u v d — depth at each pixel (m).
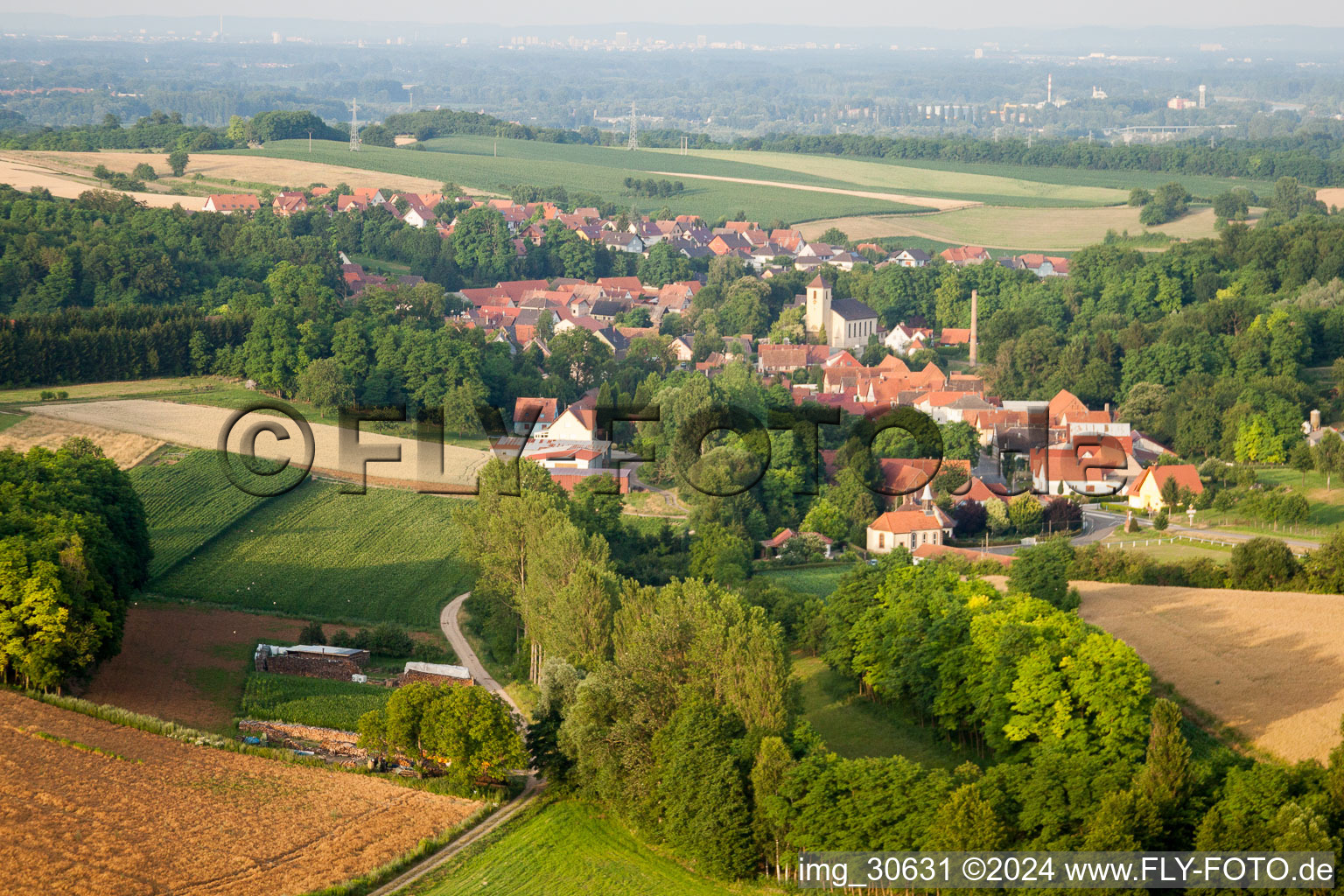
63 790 94.94
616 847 95.88
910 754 111.06
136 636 138.12
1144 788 85.38
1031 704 101.50
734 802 91.62
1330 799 84.75
